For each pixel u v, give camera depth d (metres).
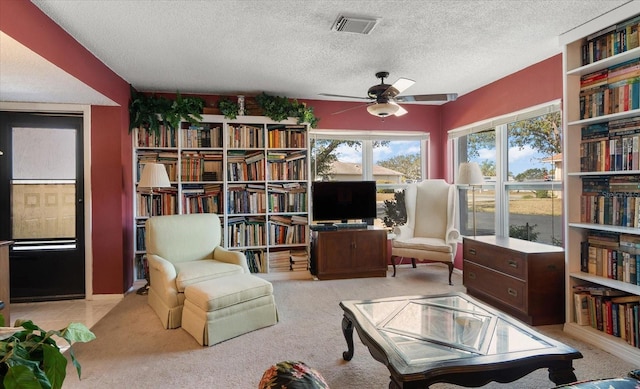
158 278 3.16
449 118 5.05
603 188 2.73
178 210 4.28
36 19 2.32
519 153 3.94
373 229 4.57
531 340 1.76
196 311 2.71
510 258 3.15
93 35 2.78
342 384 2.08
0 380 0.81
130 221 4.07
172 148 4.26
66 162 3.79
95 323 3.06
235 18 2.54
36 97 3.44
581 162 2.87
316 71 3.71
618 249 2.61
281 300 3.64
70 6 2.33
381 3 2.35
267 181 4.50
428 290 3.97
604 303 2.62
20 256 3.70
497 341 1.75
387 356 1.60
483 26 2.70
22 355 0.84
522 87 3.73
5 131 3.65
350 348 2.36
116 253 3.81
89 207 3.77
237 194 4.45
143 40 2.88
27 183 3.72
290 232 4.62
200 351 2.51
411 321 2.02
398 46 3.07
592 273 2.80
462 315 2.10
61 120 3.77
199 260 3.58
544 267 2.97
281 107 4.40
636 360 2.30
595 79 2.73
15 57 2.38
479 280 3.61
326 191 4.66
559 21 2.63
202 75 3.80
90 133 3.76
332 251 4.44
